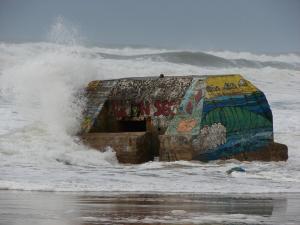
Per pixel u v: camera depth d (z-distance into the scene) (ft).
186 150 84.94
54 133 90.74
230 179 71.26
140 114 93.15
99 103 95.81
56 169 75.56
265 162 87.15
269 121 90.74
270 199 57.62
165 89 92.22
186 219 45.80
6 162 78.07
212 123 86.17
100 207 50.60
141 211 49.08
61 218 45.16
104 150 88.17
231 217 47.19
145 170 77.51
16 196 55.47
